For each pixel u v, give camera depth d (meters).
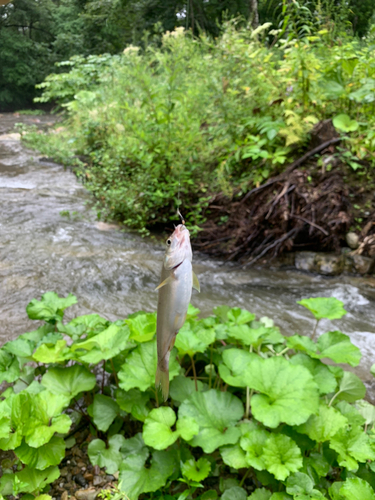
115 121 8.70
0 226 6.28
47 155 10.68
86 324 2.99
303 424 2.14
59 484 2.23
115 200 6.79
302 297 4.79
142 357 2.47
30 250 5.54
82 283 4.76
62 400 2.25
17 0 28.19
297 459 1.90
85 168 9.48
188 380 2.58
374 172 5.79
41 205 7.37
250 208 6.17
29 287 4.52
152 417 2.15
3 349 2.59
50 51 29.77
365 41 6.81
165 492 2.15
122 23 17.92
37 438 2.01
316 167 5.99
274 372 2.29
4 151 11.14
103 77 11.21
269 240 5.90
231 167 6.65
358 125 5.92
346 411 2.40
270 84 6.54
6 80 28.64
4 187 8.26
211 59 7.56
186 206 6.53
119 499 1.96
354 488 1.75
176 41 7.13
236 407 2.31
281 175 6.04
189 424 2.08
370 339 3.91
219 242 6.21
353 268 5.40
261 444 2.03
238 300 4.68
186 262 1.34
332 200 5.61
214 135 7.11
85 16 19.48
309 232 5.64
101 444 2.31
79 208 7.38
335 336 2.73
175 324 1.36
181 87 7.47
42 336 2.90
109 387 2.77
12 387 2.73
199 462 2.10
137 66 7.06
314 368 2.53
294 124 5.89
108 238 6.28
